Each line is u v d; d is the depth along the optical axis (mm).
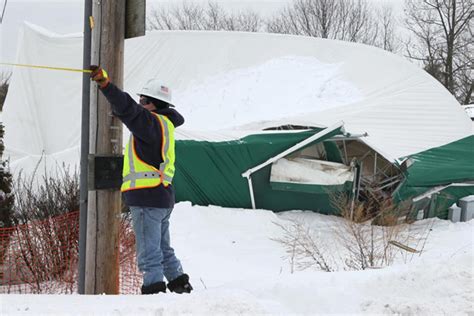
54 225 16672
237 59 45531
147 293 11102
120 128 12562
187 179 29109
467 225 31438
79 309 8586
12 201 17688
